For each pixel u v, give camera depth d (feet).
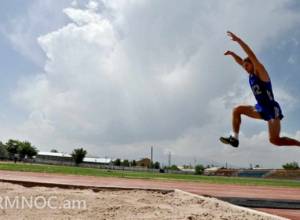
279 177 250.16
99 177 73.87
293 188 80.28
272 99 18.26
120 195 37.11
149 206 29.12
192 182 80.02
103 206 27.94
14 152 306.96
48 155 345.92
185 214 26.40
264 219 26.37
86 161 351.87
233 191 60.70
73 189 40.19
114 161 361.71
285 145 18.58
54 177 63.57
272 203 37.37
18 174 64.95
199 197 36.88
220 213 28.17
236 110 18.89
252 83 18.44
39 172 76.79
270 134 18.51
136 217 24.12
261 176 261.85
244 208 30.30
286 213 31.81
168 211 27.45
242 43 17.48
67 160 350.64
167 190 42.68
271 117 18.30
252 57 17.63
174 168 351.05
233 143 18.74
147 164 365.40
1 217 22.22
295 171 244.01
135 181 68.95
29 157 313.32
